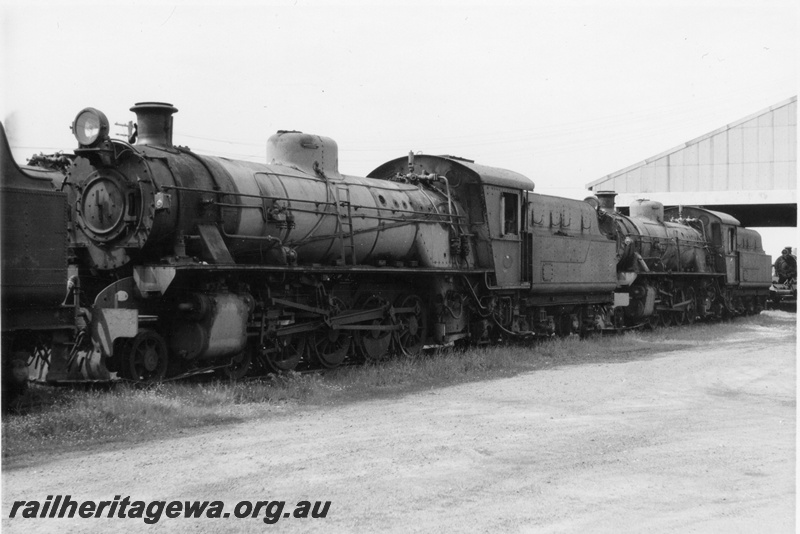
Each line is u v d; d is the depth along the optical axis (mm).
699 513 6836
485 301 19453
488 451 8828
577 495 7281
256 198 13688
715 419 10805
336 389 13148
